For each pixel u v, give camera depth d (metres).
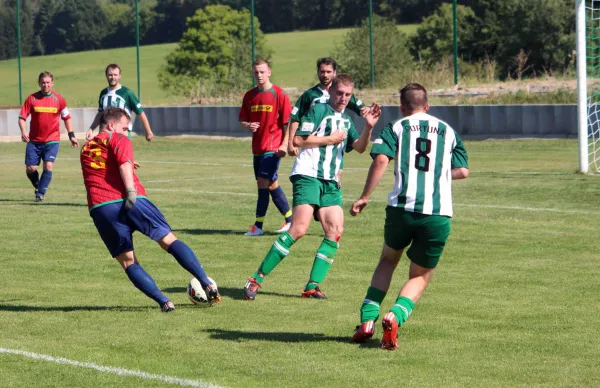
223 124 51.47
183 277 14.68
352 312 12.14
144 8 141.25
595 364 9.52
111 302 12.89
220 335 10.89
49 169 25.27
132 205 11.49
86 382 8.98
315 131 13.16
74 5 138.75
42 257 16.56
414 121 10.15
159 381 8.99
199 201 24.73
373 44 58.44
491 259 15.95
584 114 29.19
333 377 9.12
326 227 13.17
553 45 68.94
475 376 9.12
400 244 10.20
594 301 12.61
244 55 68.56
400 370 9.36
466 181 28.23
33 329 11.24
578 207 22.33
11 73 122.12
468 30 72.75
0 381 9.03
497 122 43.59
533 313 11.91
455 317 11.73
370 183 10.10
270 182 19.17
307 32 133.12
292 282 14.26
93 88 108.44
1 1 129.50
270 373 9.27
